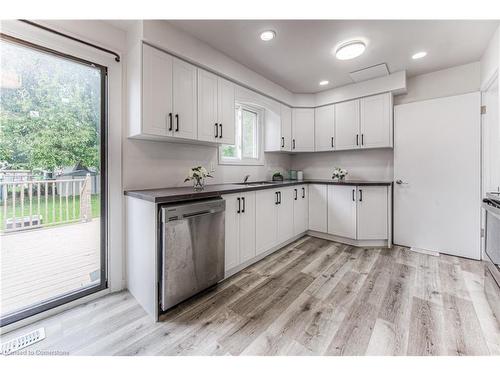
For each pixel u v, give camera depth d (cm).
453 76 281
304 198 347
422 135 292
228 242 220
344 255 281
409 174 303
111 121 196
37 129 180
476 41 225
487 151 256
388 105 307
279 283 213
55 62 180
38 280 206
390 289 200
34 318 159
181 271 172
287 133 364
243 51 241
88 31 180
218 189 216
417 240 300
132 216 194
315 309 173
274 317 164
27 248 259
